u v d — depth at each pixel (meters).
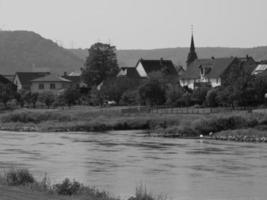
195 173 71.06
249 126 125.62
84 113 163.50
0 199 41.38
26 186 48.38
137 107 174.38
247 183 64.12
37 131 144.62
